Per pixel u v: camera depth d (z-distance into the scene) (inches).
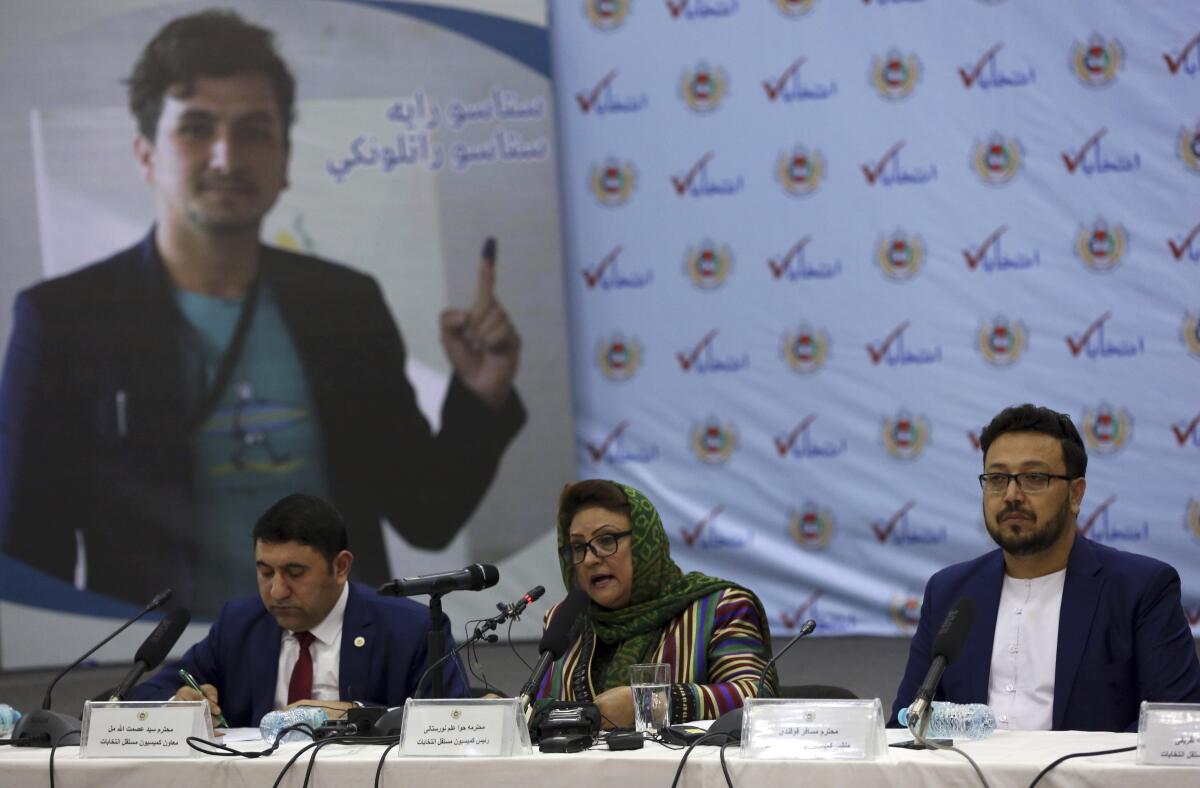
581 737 115.7
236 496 342.3
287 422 343.9
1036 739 119.6
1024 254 338.6
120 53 346.0
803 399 343.9
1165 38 335.0
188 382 343.3
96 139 344.8
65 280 343.9
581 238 349.1
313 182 346.0
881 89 342.3
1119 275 336.2
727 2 345.7
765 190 344.8
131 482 341.7
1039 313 338.0
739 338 345.1
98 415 342.6
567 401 343.3
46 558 340.2
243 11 346.6
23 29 345.4
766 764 105.6
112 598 339.9
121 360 343.6
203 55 346.0
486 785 109.3
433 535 342.6
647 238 347.3
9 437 341.4
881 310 342.0
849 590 339.9
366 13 346.9
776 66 344.5
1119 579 143.9
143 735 117.7
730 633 156.8
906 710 130.5
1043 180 338.0
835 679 292.7
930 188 341.1
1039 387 338.0
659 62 346.9
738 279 345.4
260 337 344.8
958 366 339.9
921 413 340.2
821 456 343.0
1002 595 148.6
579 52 348.5
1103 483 335.9
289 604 156.2
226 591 340.5
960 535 338.3
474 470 343.3
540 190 344.5
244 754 116.1
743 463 344.5
